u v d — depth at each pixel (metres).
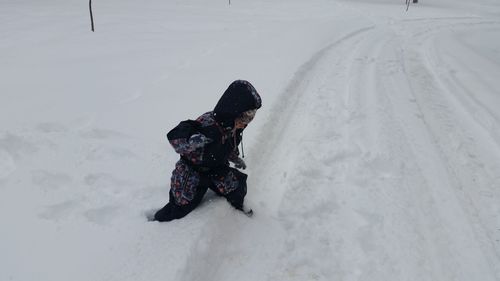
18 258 2.71
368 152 4.52
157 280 2.49
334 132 4.99
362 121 5.38
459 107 6.18
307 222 3.41
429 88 7.06
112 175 3.71
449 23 15.99
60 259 2.71
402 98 6.41
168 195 3.47
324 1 20.06
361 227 3.36
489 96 6.77
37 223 3.05
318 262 2.99
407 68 8.29
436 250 3.17
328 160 4.35
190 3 17.36
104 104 5.42
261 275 2.85
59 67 7.07
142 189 3.51
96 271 2.59
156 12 14.20
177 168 3.02
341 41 10.52
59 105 5.30
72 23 11.16
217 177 3.10
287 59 7.87
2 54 7.79
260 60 7.77
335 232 3.31
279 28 11.53
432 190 3.96
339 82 6.98
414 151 4.71
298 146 4.62
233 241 3.10
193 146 2.72
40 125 4.60
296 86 6.50
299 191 3.79
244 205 3.35
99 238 2.91
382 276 2.89
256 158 4.18
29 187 3.47
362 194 3.80
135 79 6.54
